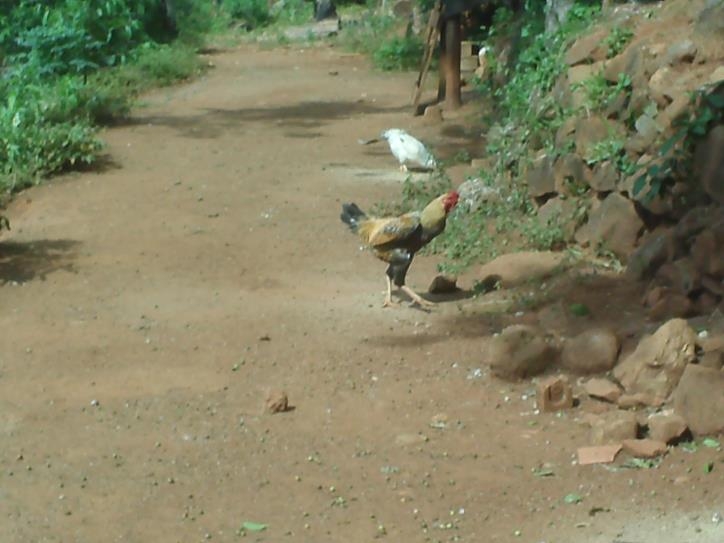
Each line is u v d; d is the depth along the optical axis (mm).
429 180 17016
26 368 10289
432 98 25516
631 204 11984
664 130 11805
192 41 36469
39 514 7605
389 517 7457
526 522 7332
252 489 7906
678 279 10656
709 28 12336
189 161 19172
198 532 7320
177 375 10055
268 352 10539
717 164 10789
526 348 9688
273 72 31000
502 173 14898
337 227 14805
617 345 9594
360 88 27672
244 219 15289
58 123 20656
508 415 9039
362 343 10688
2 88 23203
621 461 8086
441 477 8008
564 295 11227
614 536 7090
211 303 11961
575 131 13250
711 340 9141
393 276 11625
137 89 27297
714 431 8258
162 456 8461
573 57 14031
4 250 14016
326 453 8445
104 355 10570
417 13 34875
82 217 15562
